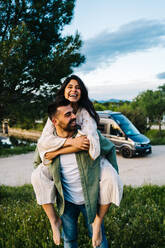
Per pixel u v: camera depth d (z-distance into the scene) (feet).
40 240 8.97
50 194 5.96
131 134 33.60
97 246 6.20
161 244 8.82
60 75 40.65
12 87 38.83
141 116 61.82
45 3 40.63
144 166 29.07
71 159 5.90
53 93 42.78
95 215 5.70
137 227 9.93
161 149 41.47
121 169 27.86
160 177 24.18
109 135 34.73
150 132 95.35
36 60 40.01
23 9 39.68
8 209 12.71
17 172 27.61
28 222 10.39
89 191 5.74
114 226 9.99
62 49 39.99
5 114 45.96
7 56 34.04
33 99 44.75
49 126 6.16
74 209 6.46
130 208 12.66
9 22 41.39
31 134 129.90
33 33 43.01
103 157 6.25
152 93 98.02
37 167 6.43
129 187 18.25
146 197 15.16
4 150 42.04
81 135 5.82
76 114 6.64
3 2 38.75
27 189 18.99
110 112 36.32
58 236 5.81
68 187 6.18
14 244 8.79
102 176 5.77
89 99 6.79
